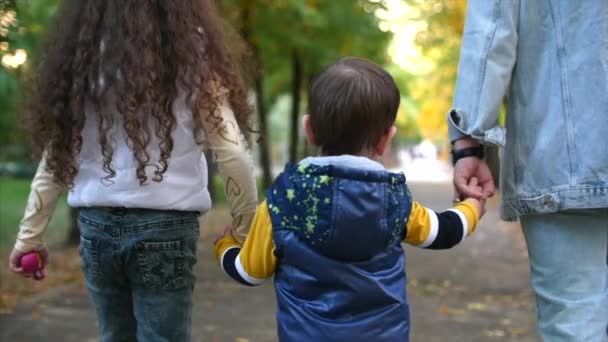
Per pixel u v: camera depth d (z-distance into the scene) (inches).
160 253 87.6
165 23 86.8
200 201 89.5
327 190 77.1
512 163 95.7
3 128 329.1
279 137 1998.0
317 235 77.3
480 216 90.3
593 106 89.2
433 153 3088.1
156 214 87.0
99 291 93.3
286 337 79.5
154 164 85.7
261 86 568.1
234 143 89.1
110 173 85.7
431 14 503.8
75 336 194.7
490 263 343.6
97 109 85.6
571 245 91.8
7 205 692.7
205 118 87.4
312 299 79.0
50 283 274.7
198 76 85.9
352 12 436.8
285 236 78.9
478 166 94.7
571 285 91.7
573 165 89.6
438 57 682.8
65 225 518.9
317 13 413.4
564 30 91.0
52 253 353.4
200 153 90.2
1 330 200.1
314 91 83.2
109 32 85.7
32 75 92.0
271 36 415.5
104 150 85.4
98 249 88.7
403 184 81.3
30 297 246.7
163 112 84.8
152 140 85.5
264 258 81.7
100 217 87.8
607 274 93.0
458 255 369.4
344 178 77.3
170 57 86.0
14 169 1034.1
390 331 79.1
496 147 99.6
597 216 91.8
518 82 95.0
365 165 79.0
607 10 89.4
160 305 89.5
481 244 417.1
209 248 388.2
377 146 83.6
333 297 78.0
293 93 695.1
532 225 95.0
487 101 92.4
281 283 80.9
